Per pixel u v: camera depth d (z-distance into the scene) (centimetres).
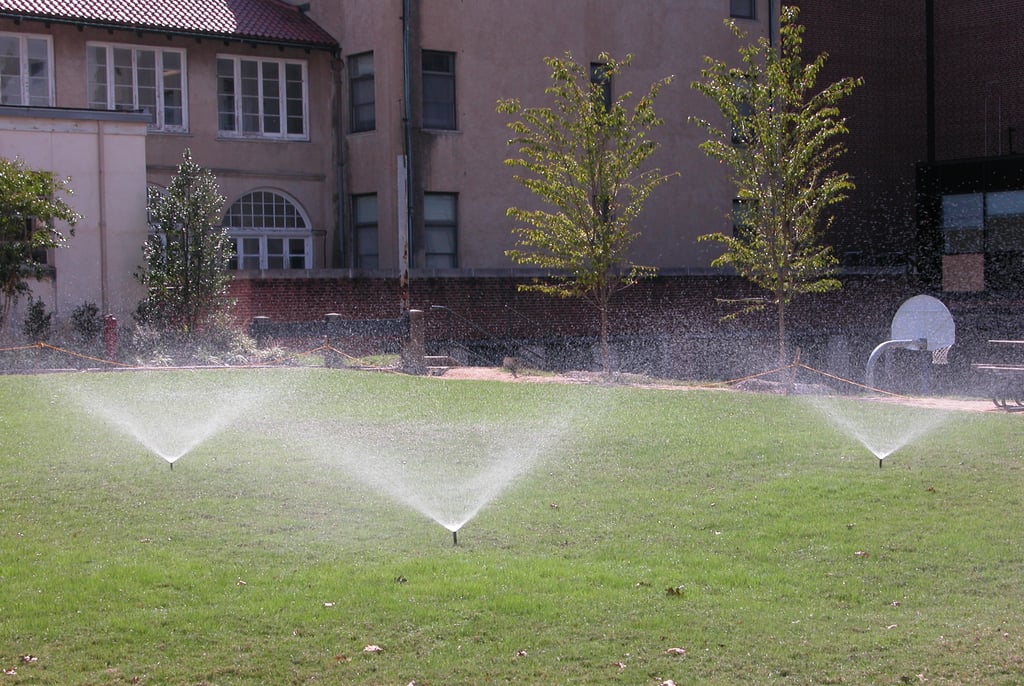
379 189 3012
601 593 791
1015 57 3525
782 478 1124
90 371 1977
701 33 3347
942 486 1088
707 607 772
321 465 1167
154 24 2841
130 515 973
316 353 2289
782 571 852
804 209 2283
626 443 1286
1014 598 801
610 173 2317
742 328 3078
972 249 3306
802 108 2511
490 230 3098
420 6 2991
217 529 935
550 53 3145
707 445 1274
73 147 2458
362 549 887
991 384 2172
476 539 918
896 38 3650
